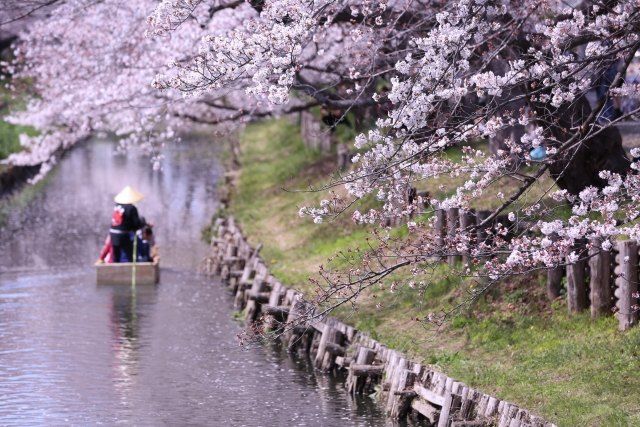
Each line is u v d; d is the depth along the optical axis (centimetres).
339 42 2217
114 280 2444
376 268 1836
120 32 2531
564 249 1178
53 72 2891
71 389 1545
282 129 5228
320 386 1579
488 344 1516
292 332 1795
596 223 1176
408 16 1762
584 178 1661
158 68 2484
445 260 1772
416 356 1526
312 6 1273
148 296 2303
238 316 2100
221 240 2734
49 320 2034
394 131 1320
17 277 2512
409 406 1387
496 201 1955
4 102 4688
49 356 1745
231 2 2128
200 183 4497
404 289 1773
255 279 2073
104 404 1470
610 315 1478
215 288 2414
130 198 2506
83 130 3091
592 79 1427
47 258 2789
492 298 1638
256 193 3500
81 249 2933
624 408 1174
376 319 1725
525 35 1527
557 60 1233
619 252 1425
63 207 3784
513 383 1334
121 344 1842
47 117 3052
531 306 1592
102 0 2433
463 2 1208
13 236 3145
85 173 4912
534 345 1470
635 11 1245
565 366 1356
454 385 1316
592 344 1395
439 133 1205
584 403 1205
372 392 1546
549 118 1537
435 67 1147
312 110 3900
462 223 1692
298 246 2472
